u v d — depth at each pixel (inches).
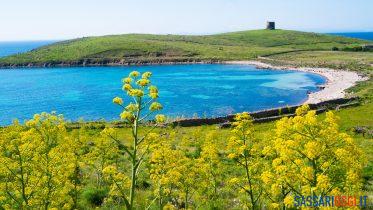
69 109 4074.8
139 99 507.8
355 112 3110.2
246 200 779.4
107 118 3617.1
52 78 7032.5
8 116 3782.0
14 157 580.1
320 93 4616.1
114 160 1200.2
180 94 4872.0
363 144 1822.1
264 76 6658.5
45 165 597.6
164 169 722.2
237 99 4475.9
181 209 768.9
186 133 2345.0
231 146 647.1
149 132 519.8
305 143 497.7
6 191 577.0
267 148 611.2
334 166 471.8
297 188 551.8
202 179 759.1
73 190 780.6
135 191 901.2
